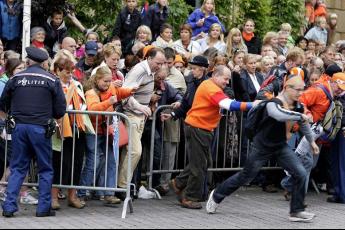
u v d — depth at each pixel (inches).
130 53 521.0
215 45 561.3
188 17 634.2
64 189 444.8
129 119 423.5
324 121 460.1
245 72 504.7
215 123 432.5
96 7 637.9
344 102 475.2
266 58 522.6
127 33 571.2
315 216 426.3
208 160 437.1
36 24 542.0
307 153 446.9
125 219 395.5
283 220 410.6
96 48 476.7
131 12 571.5
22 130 389.7
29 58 396.8
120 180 439.5
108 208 428.8
